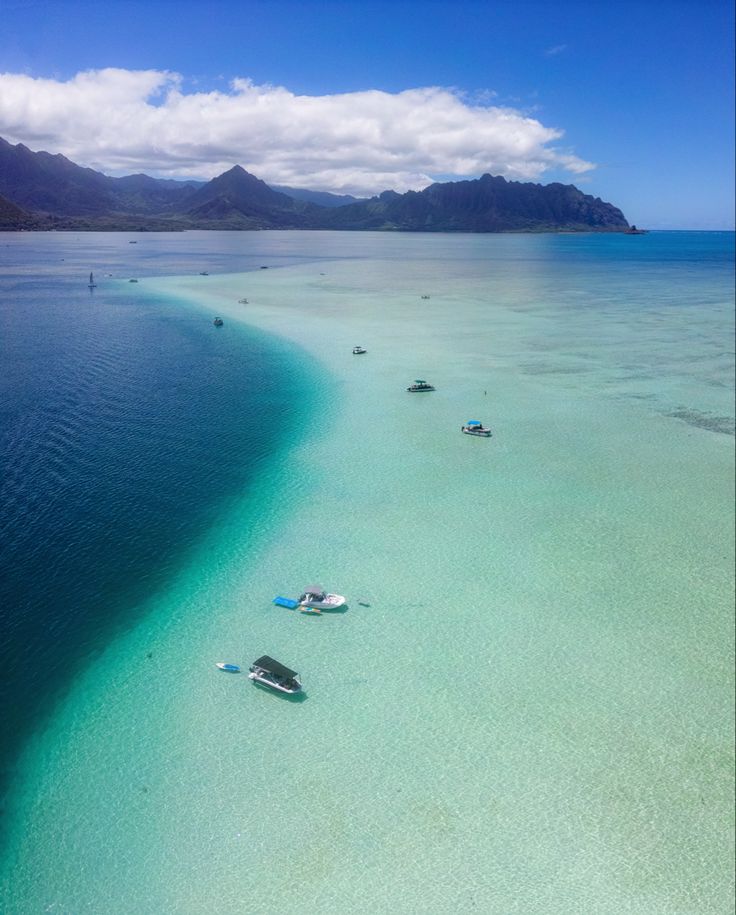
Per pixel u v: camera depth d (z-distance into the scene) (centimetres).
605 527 5216
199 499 5594
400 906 2522
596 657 3788
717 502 5669
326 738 3231
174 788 2955
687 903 2542
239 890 2562
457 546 4903
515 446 6862
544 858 2694
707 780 3027
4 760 3081
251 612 4147
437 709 3409
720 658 3791
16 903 2509
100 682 3559
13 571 4466
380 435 7131
